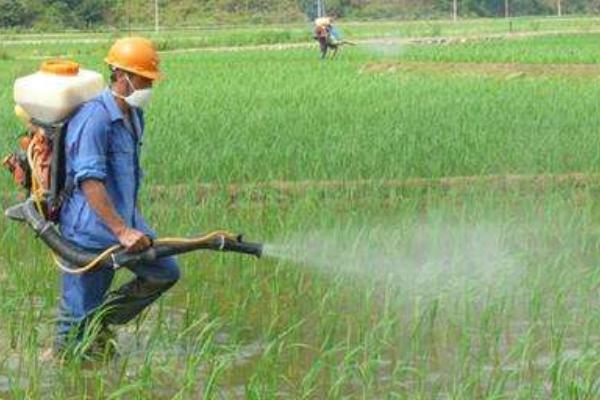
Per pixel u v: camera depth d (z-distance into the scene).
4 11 117.19
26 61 59.53
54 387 9.70
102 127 10.28
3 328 11.20
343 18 136.75
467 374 9.87
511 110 26.59
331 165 19.30
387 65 46.19
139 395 9.18
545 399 9.28
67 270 10.48
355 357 10.36
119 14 123.31
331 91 33.59
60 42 83.25
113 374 10.01
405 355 10.45
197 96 32.34
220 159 19.27
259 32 89.38
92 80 10.46
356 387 9.65
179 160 19.25
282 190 17.75
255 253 10.57
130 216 10.60
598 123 24.00
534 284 12.31
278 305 12.03
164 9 125.62
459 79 38.47
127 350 10.66
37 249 14.38
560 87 33.47
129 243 10.23
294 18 130.00
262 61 53.84
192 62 53.94
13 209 10.70
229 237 10.48
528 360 10.22
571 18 140.62
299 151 20.16
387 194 17.89
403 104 28.61
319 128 23.55
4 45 77.38
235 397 9.39
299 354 10.48
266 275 13.16
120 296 10.74
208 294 12.47
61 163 10.45
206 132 22.78
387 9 140.62
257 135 22.41
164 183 18.38
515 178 18.30
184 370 10.03
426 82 36.84
